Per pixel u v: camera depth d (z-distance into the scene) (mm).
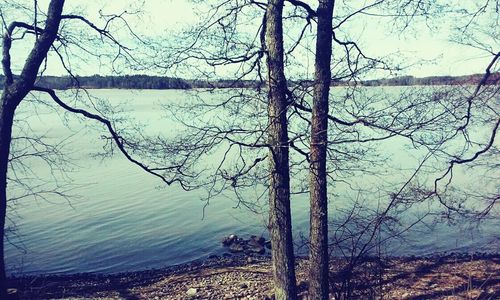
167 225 21750
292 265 8281
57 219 22438
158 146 10016
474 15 9297
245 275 14727
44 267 16688
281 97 7816
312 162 7793
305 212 22109
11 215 22859
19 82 8430
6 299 8281
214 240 19844
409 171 22234
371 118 7125
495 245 15953
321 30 7707
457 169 24578
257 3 8273
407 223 16375
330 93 8289
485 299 10352
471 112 9391
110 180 31547
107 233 20547
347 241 9617
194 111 8148
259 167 9250
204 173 17094
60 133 54844
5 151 8336
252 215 23062
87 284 14469
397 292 11039
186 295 12711
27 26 9047
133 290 13711
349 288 7594
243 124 8281
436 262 14031
